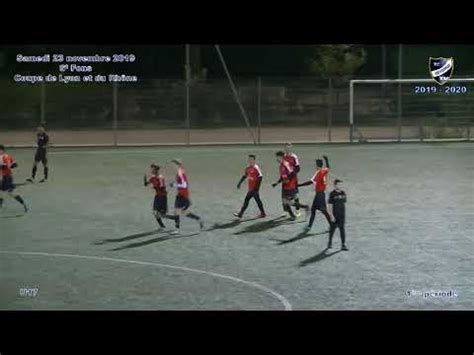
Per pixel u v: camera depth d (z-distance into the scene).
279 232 21.64
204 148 43.44
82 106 48.56
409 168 35.03
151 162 37.41
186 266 17.81
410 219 23.53
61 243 20.25
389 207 25.53
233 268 17.67
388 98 50.22
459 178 32.00
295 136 47.91
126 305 14.71
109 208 25.38
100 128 48.56
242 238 20.86
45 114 48.16
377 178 31.97
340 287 16.08
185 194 21.73
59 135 47.19
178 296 15.28
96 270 17.42
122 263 18.14
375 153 40.94
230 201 26.67
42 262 18.27
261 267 17.73
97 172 33.94
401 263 18.11
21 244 20.19
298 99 51.25
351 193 28.28
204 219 23.47
